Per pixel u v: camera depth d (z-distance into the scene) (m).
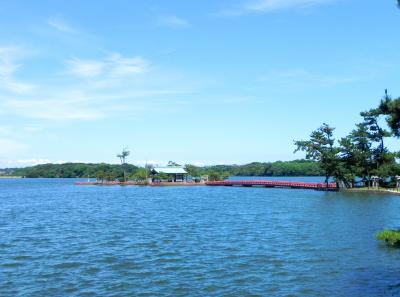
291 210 77.94
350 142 126.38
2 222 64.12
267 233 50.84
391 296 26.62
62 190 171.88
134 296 26.83
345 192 122.00
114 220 65.56
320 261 35.69
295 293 27.34
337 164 126.69
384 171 119.69
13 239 47.66
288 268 33.56
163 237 48.47
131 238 47.81
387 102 32.34
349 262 35.22
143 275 31.67
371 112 123.69
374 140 125.81
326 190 130.75
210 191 149.25
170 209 84.38
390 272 32.06
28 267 34.16
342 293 27.30
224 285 29.12
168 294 27.19
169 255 38.47
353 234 48.97
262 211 77.56
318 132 129.12
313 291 27.73
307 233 50.22
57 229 55.66
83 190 168.75
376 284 29.09
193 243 44.53
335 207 81.25
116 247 42.44
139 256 38.06
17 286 28.91
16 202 109.31
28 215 74.75
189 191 151.00
